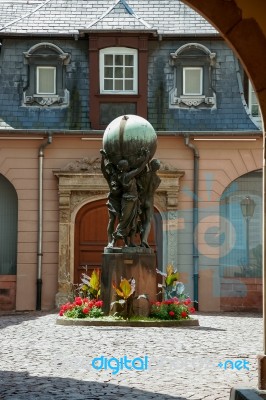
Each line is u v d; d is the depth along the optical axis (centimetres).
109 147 2011
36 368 1177
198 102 2811
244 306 2723
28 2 3072
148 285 1952
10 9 3031
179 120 2792
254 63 968
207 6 967
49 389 995
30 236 2723
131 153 1992
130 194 1975
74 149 2736
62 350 1390
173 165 2733
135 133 1995
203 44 2847
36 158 2736
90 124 2789
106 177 2028
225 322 2122
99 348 1418
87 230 2752
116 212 2003
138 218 2011
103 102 2805
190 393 962
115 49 2825
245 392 889
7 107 2797
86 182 2709
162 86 2827
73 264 2730
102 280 1966
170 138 2742
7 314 2503
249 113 2798
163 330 1772
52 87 2822
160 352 1366
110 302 1947
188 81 2827
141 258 1953
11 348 1423
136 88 2816
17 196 2725
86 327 1834
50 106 2809
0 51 2844
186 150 2742
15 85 2820
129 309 1909
